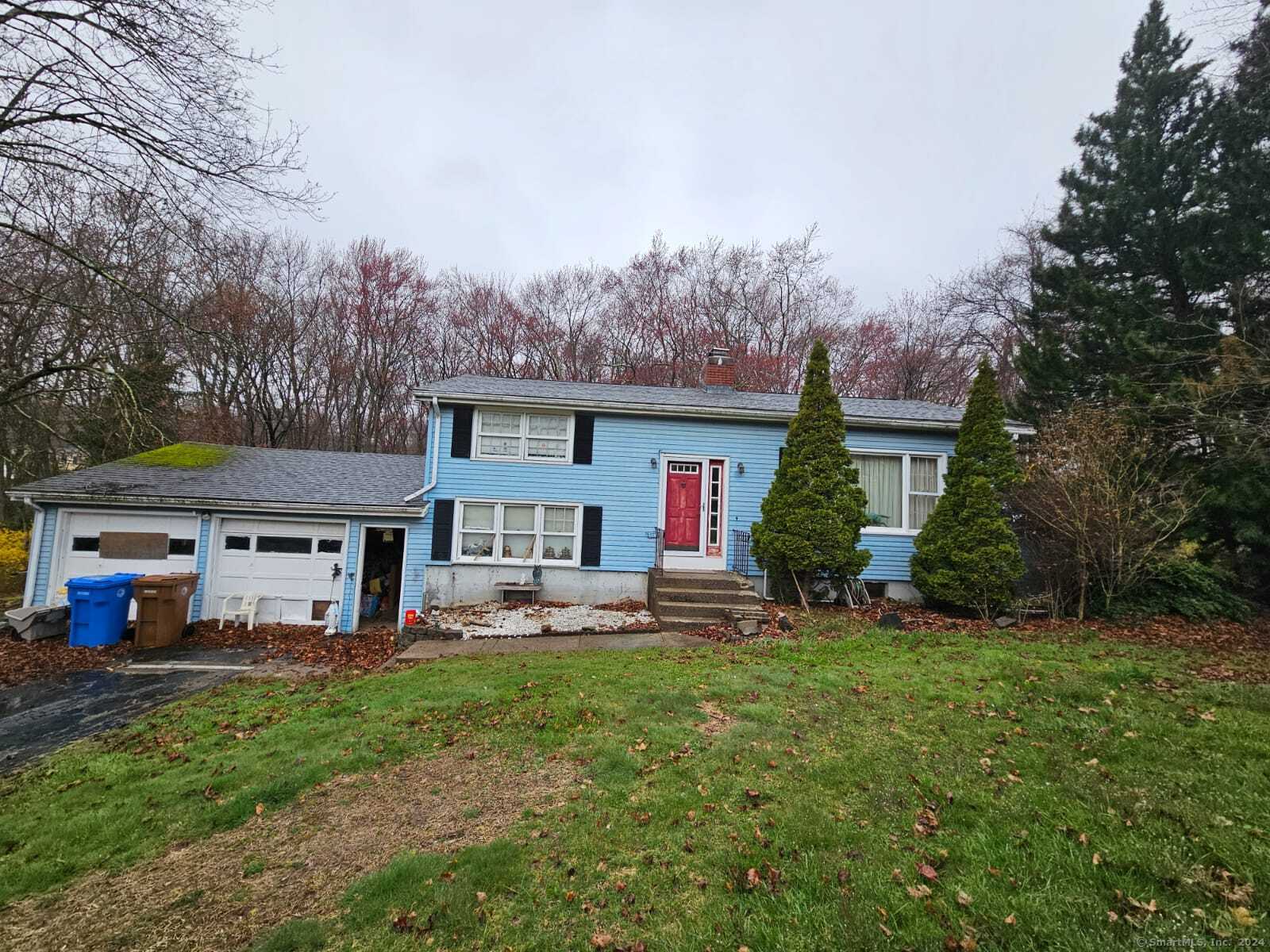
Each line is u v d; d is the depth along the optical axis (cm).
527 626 1068
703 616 1084
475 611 1187
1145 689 587
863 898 295
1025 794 387
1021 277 2430
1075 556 1027
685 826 375
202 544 1207
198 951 288
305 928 295
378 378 2741
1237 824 333
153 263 1226
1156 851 313
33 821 425
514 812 406
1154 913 271
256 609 1184
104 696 781
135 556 1195
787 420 1359
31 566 1164
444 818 403
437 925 296
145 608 1055
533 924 295
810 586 1188
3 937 304
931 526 1184
